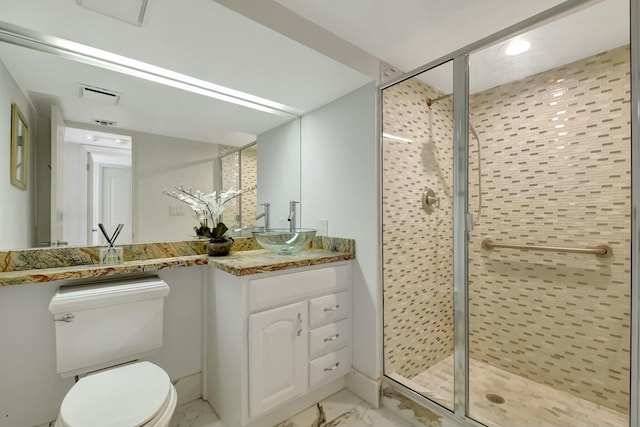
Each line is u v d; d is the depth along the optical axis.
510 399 1.68
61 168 1.48
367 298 1.80
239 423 1.43
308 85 1.77
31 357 1.37
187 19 1.15
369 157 1.76
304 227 2.23
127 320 1.39
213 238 1.81
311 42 1.39
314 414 1.68
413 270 1.94
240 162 2.06
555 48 1.50
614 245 1.48
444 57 1.59
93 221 1.56
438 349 1.85
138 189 1.69
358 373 1.86
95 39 1.28
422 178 1.87
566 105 1.61
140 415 0.98
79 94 1.54
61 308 1.22
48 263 1.42
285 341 1.56
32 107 1.41
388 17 1.39
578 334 1.62
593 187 1.54
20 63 1.34
